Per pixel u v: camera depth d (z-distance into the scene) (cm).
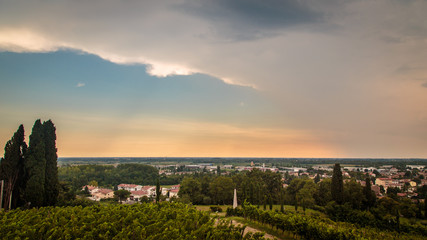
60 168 11056
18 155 3344
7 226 1525
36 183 3228
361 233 2138
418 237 2691
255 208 2644
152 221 1823
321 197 6369
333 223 2711
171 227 1576
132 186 10362
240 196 6519
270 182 8088
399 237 2553
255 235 1631
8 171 3191
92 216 1834
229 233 1639
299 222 1988
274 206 6194
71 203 3944
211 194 7131
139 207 2372
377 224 3284
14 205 3234
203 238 1593
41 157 3344
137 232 1548
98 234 1529
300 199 6166
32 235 1459
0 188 3075
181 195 7081
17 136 3359
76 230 1506
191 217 1922
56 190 3538
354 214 3606
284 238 2047
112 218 1842
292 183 7506
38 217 1806
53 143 3562
